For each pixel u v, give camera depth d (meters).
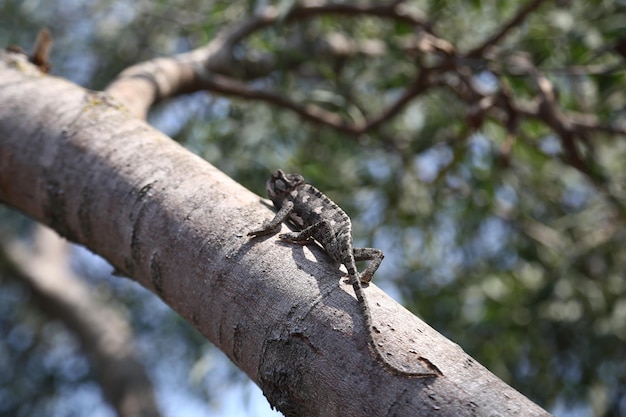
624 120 8.58
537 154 8.43
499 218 9.26
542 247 8.91
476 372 2.98
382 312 3.20
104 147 4.24
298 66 8.95
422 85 7.78
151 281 3.89
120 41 10.67
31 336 13.70
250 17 7.83
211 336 3.62
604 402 8.24
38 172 4.38
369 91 9.20
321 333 3.17
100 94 4.59
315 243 3.66
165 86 6.16
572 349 8.62
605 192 7.77
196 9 9.94
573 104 8.13
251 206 3.74
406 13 7.98
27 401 12.66
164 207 3.84
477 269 9.06
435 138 8.58
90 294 13.17
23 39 10.95
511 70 7.39
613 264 8.46
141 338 12.47
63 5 11.27
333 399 3.06
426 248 9.02
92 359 12.20
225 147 8.52
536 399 8.59
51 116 4.48
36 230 13.85
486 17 8.59
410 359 3.02
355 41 9.00
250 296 3.41
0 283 13.69
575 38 7.48
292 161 8.41
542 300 8.34
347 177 8.77
